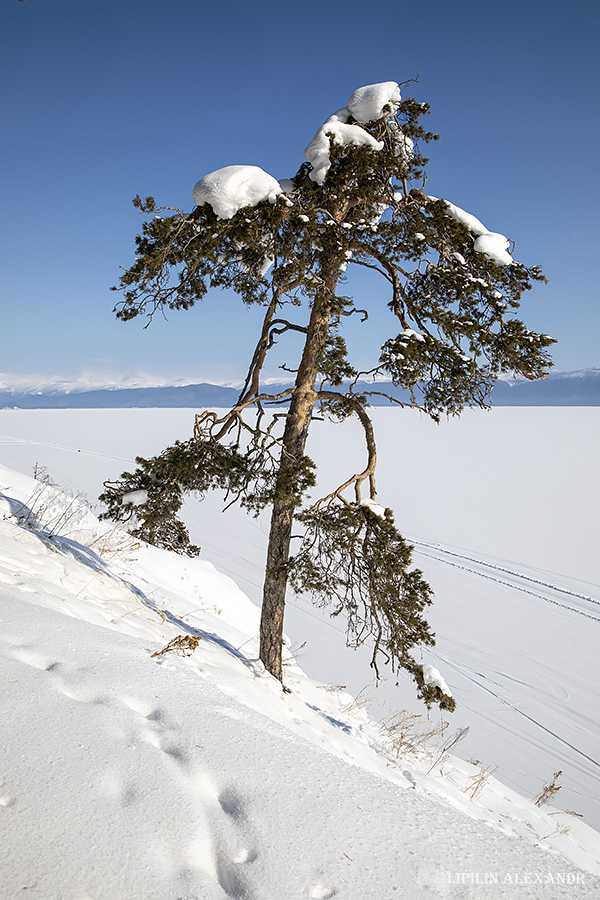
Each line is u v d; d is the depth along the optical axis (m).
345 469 39.22
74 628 3.55
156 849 1.87
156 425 84.00
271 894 1.78
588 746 10.94
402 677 13.09
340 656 13.90
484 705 12.18
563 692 12.73
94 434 68.06
